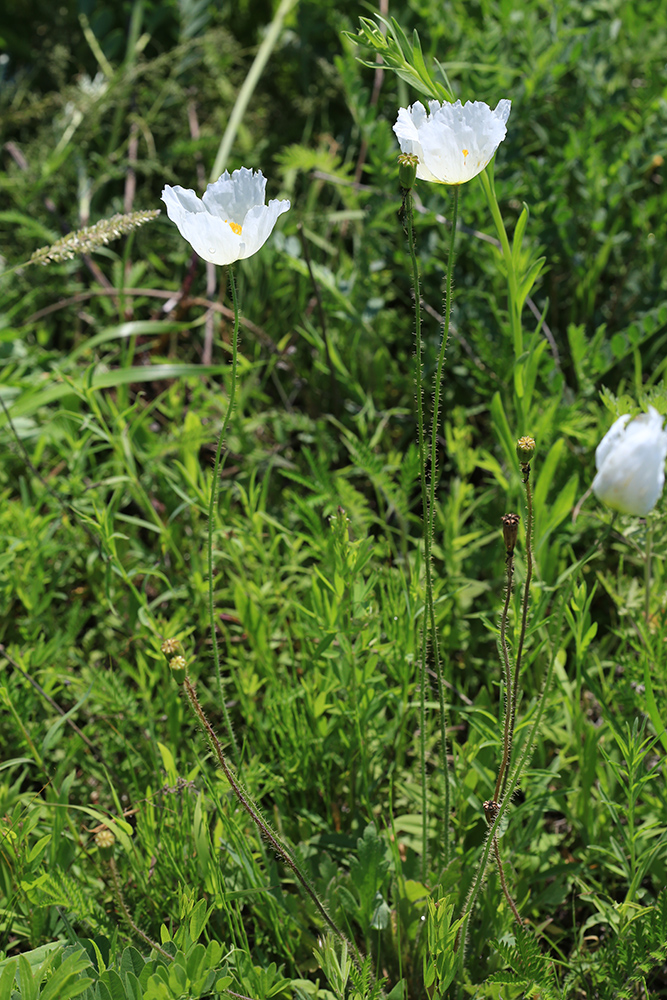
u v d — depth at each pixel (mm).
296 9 4363
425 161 1539
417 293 1624
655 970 2061
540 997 1706
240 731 2586
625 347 2811
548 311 3463
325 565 2393
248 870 1913
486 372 3047
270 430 3387
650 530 2191
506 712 1728
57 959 1627
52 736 2197
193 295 3883
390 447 3357
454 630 2650
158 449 2895
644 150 3398
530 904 2066
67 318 3855
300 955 2057
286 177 3875
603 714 2082
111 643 2789
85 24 4613
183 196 1679
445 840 1983
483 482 3232
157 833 2035
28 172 4039
